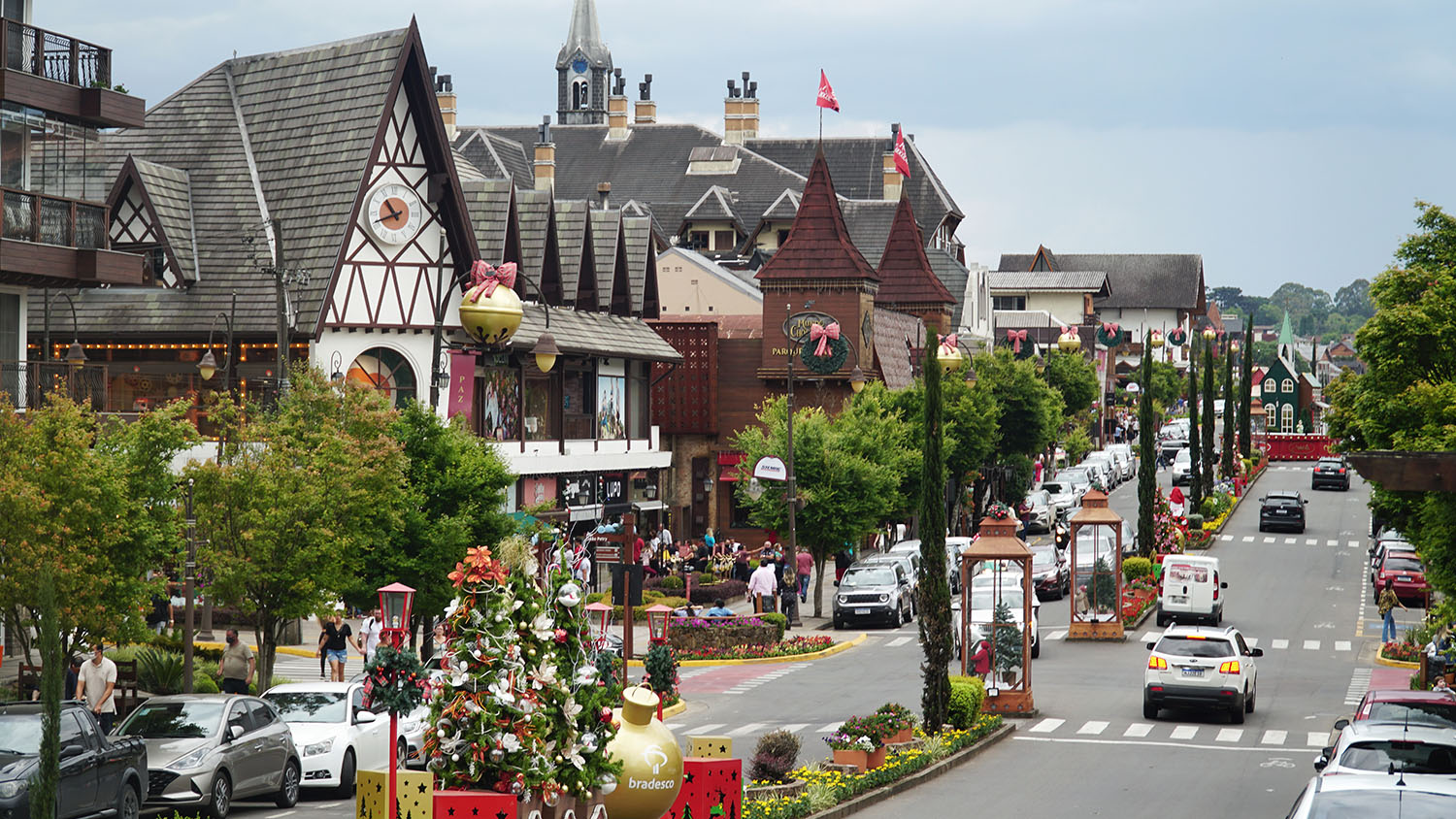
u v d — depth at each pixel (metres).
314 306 71.12
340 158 73.62
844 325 108.75
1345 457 27.20
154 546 41.59
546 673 20.89
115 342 73.62
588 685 21.58
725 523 109.19
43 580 23.12
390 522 49.22
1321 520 126.56
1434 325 41.62
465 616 20.91
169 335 72.12
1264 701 55.44
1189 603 75.75
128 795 31.08
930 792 37.75
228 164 76.31
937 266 172.50
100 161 56.28
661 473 107.00
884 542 103.56
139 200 73.75
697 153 192.25
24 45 53.12
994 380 117.94
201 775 33.03
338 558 46.44
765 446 84.44
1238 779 39.88
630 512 93.56
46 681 23.03
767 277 109.50
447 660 20.80
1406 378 42.31
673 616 69.38
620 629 72.12
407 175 74.00
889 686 58.09
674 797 23.20
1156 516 98.00
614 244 95.19
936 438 44.66
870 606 76.75
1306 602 86.56
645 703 23.12
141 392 72.81
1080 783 39.12
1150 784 39.03
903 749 41.41
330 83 75.88
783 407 87.56
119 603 40.16
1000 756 43.47
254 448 47.44
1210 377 133.38
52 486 39.25
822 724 49.28
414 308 73.75
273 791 35.94
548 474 84.00
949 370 105.56
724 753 27.44
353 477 46.34
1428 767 27.78
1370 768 27.69
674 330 108.62
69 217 53.53
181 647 54.28
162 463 44.19
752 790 35.12
